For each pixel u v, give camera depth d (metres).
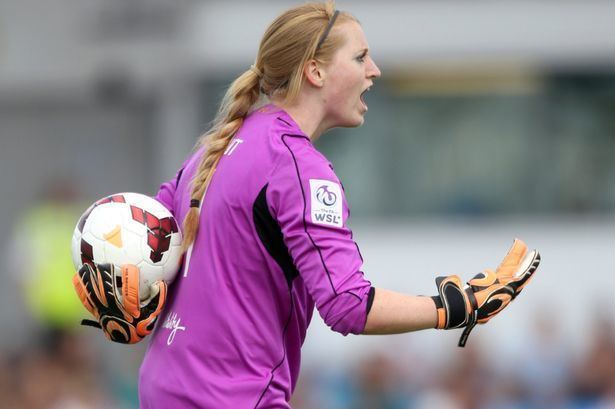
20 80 50.88
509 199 49.38
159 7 48.28
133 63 49.28
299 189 13.98
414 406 39.06
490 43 47.88
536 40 47.84
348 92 14.66
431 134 49.31
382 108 49.25
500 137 49.34
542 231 48.88
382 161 49.44
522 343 45.12
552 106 49.12
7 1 50.62
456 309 13.99
